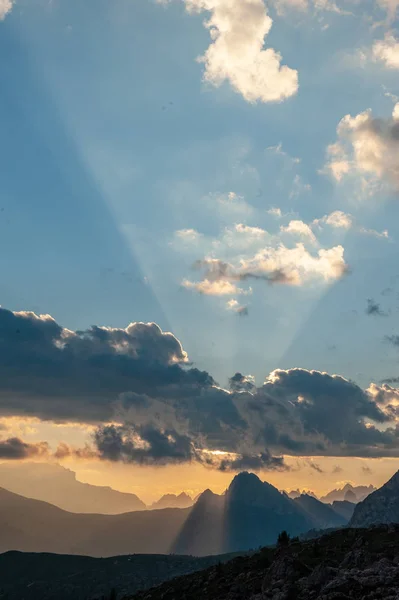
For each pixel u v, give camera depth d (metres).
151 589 137.12
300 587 78.06
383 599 62.66
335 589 69.62
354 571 76.25
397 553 86.75
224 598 95.25
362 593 67.38
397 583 68.38
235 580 107.38
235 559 133.12
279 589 80.88
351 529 123.94
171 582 136.88
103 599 178.25
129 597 137.75
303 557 101.12
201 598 102.44
